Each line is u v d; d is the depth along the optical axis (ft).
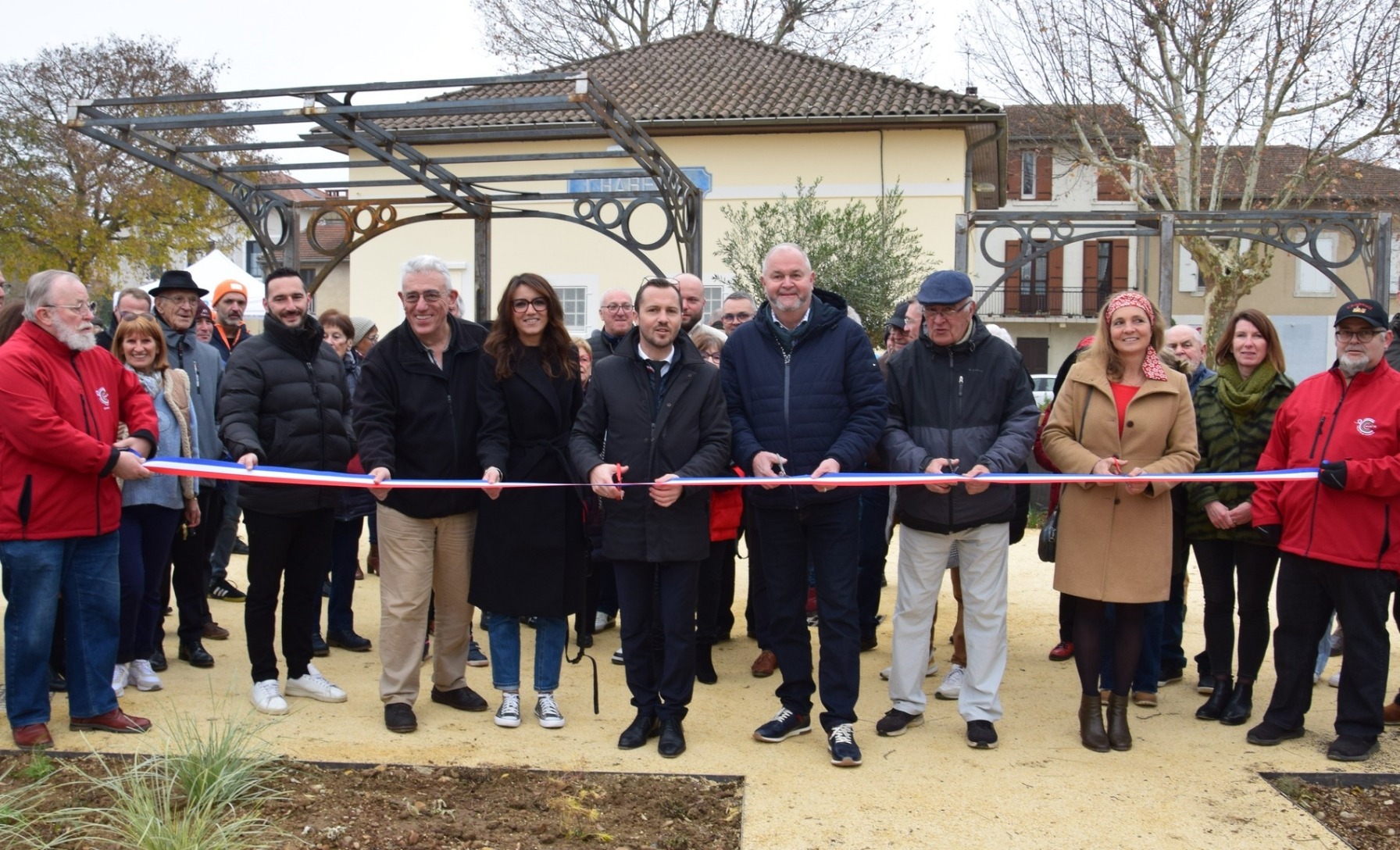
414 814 12.23
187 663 18.63
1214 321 78.95
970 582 15.12
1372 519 14.34
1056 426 15.48
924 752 14.76
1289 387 16.38
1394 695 17.28
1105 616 15.61
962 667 17.79
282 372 16.20
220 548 23.70
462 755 14.28
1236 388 16.60
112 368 14.92
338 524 19.98
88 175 94.32
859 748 14.75
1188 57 68.23
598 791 13.05
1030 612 23.75
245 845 11.06
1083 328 124.47
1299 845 11.90
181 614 18.49
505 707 15.65
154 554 17.10
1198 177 70.18
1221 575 16.62
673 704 14.55
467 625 16.46
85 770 13.34
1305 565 14.92
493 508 15.29
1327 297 114.73
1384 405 14.43
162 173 94.27
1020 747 15.03
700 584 18.06
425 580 15.49
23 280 92.12
